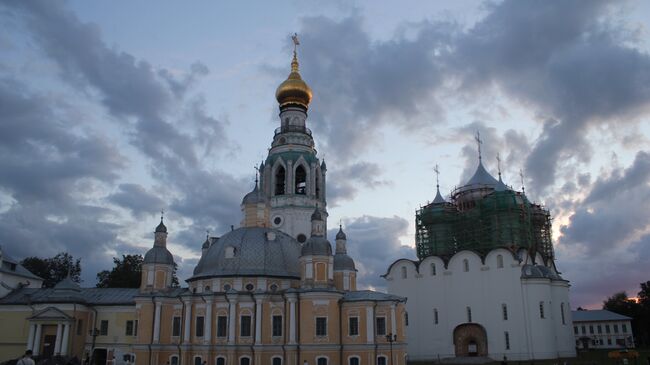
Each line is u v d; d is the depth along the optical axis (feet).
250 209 293.43
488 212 323.78
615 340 480.23
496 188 334.85
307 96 354.95
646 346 485.56
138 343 256.73
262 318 242.17
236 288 251.39
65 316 272.92
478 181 366.02
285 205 318.65
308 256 246.88
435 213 346.33
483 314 296.71
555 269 335.67
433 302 312.71
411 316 317.42
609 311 504.43
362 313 238.89
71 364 248.11
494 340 290.15
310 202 323.37
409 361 304.50
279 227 317.22
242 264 258.78
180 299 257.75
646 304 488.02
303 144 339.36
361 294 248.93
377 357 234.79
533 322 282.56
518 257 294.46
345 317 241.14
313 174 330.54
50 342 275.39
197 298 253.24
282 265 264.11
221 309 247.09
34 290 307.58
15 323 285.23
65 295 285.43
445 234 344.28
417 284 320.29
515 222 315.17
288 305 240.12
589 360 267.18
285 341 237.86
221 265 260.21
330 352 232.73
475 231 328.08
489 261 301.43
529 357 278.67
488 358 284.61
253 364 237.04
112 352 282.77
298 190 331.16
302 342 233.96
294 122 347.97
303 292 238.07
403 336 241.76
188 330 250.37
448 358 294.46
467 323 299.58
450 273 311.47
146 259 274.16
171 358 253.44
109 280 400.47
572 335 302.04
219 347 241.35
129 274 398.42
